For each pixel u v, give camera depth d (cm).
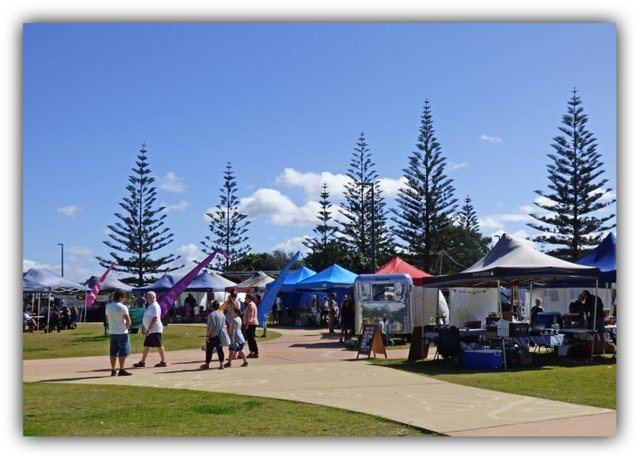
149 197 5988
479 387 1098
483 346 1480
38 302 3519
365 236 6000
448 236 5288
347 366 1451
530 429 753
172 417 841
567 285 1795
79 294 4359
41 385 1181
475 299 2197
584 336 1512
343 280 2880
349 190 6031
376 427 768
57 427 785
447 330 1466
